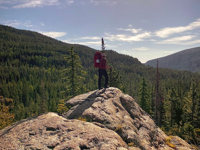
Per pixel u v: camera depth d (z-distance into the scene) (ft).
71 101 21.09
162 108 116.47
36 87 375.66
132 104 22.45
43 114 15.21
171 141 21.30
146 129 19.17
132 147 12.84
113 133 12.32
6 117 58.23
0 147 9.80
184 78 555.28
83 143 10.32
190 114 97.45
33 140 10.54
